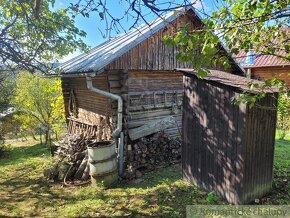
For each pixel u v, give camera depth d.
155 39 7.05
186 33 2.46
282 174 5.89
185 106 5.58
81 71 5.97
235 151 4.50
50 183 6.62
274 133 4.88
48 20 5.31
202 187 5.32
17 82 12.78
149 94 7.34
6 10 5.28
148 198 5.18
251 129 4.40
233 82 4.62
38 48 5.79
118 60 6.34
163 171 6.72
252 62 15.84
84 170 6.62
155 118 7.56
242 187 4.42
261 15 2.46
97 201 5.25
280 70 14.48
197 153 5.38
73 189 6.09
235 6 2.53
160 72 7.63
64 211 4.97
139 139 7.07
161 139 7.14
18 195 5.99
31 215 4.90
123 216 4.57
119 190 5.75
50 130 12.87
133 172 6.40
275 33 2.93
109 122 7.04
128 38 7.63
